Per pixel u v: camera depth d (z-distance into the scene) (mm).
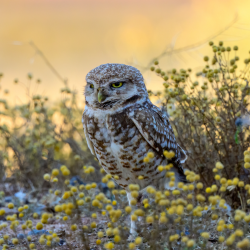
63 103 12094
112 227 6273
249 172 8914
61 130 11703
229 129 8828
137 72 7859
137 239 5707
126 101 7590
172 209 5773
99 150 7887
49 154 11648
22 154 11672
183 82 9000
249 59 8688
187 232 7469
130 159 7641
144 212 5902
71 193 6133
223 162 8977
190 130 9117
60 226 8539
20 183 11180
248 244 5336
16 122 12703
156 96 10391
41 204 9859
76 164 11828
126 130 7535
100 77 7531
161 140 7836
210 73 8609
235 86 8664
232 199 8992
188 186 6023
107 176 6258
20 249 7219
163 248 6531
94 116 7691
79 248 7203
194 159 9000
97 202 5914
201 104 8898
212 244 6801
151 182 8000
